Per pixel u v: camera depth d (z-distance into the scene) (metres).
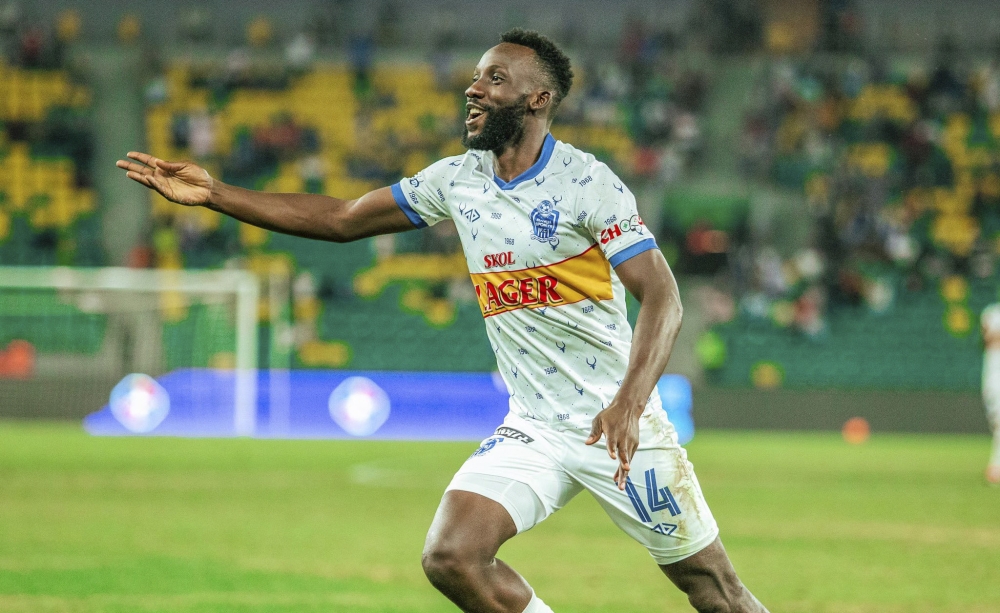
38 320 81.00
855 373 90.12
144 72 106.44
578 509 42.81
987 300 95.00
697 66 114.81
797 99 108.81
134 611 23.12
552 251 15.48
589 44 116.81
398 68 112.38
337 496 44.97
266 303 89.94
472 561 15.16
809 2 116.06
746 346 90.31
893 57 117.19
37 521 36.53
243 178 101.06
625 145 107.69
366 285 93.38
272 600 24.59
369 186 101.50
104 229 96.94
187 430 80.69
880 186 100.44
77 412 80.25
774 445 73.81
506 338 16.33
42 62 103.50
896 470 58.31
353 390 81.44
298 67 110.19
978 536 36.31
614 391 15.85
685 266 98.75
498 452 16.06
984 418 83.50
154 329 81.81
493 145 15.73
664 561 16.14
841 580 28.41
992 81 113.31
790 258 102.81
